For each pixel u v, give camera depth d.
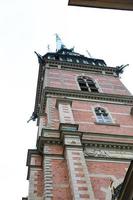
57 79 34.03
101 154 20.42
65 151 19.36
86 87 33.38
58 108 25.72
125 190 10.73
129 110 28.69
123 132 24.56
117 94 30.72
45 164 18.62
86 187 16.45
